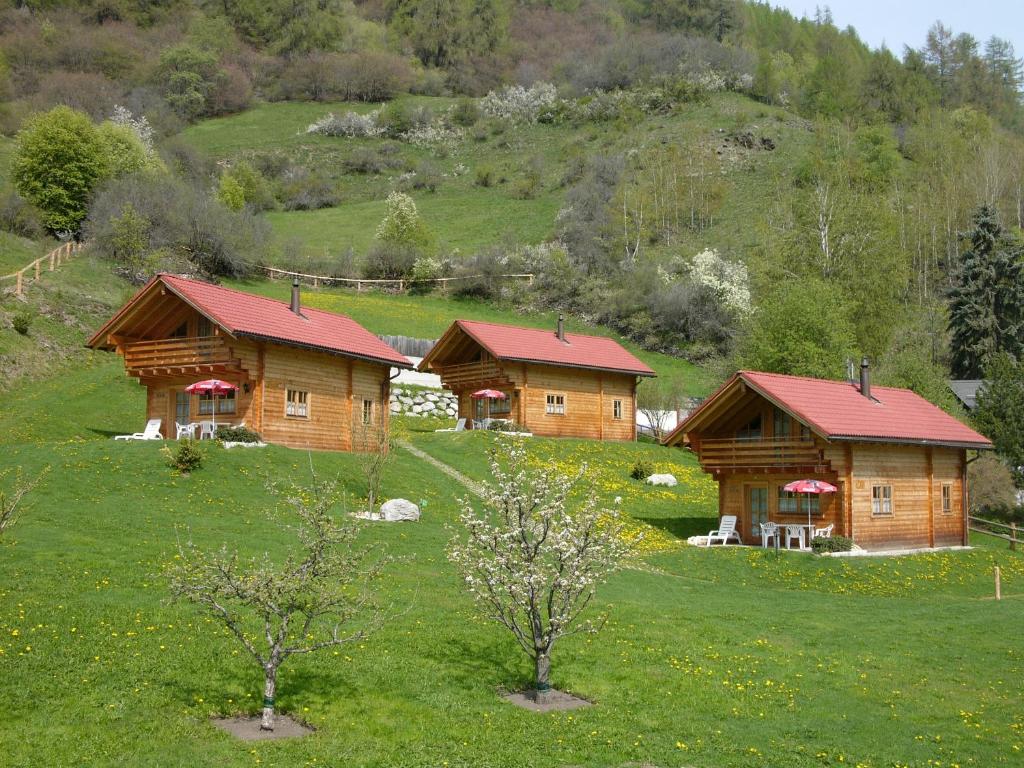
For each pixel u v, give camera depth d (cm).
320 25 19475
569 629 2088
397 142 16488
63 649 1644
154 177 8856
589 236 10750
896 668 2020
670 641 2073
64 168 8600
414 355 6756
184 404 3994
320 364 4031
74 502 2723
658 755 1491
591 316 9050
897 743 1605
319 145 16000
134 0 18488
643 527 3741
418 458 4231
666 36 18900
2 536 2264
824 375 5438
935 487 3834
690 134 14362
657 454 5162
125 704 1491
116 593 1950
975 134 13662
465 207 13100
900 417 3694
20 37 15900
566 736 1548
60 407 4672
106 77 15838
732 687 1833
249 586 1469
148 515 2675
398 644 1884
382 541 2722
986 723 1722
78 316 6016
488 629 2041
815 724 1680
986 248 7431
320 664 1742
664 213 11875
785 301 5850
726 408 3609
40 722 1402
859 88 17338
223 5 19538
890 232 7862
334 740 1455
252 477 3206
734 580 3041
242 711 1547
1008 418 5062
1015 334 7206
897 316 7381
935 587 3144
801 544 3381
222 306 3731
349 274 9462
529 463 4406
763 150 13862
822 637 2236
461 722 1572
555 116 17025
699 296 8725
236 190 11500
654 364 8131
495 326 5284
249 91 17512
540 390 5184
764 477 3622
